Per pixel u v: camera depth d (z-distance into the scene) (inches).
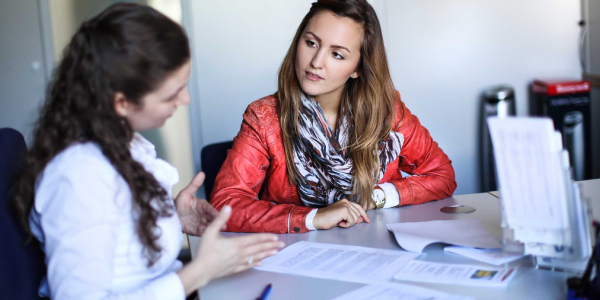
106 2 115.2
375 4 126.1
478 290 38.4
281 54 123.9
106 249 36.2
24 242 40.3
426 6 128.6
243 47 122.1
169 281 37.5
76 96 37.1
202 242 39.3
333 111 63.9
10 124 115.5
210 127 123.6
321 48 57.2
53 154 37.6
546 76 136.6
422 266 43.1
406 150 66.9
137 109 37.9
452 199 63.8
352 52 57.9
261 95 124.7
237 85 123.2
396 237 48.7
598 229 38.9
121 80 36.3
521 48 134.5
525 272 41.0
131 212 38.5
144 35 36.1
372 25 59.2
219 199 58.2
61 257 35.1
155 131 118.9
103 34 36.3
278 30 123.0
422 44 130.2
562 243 38.9
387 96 62.7
